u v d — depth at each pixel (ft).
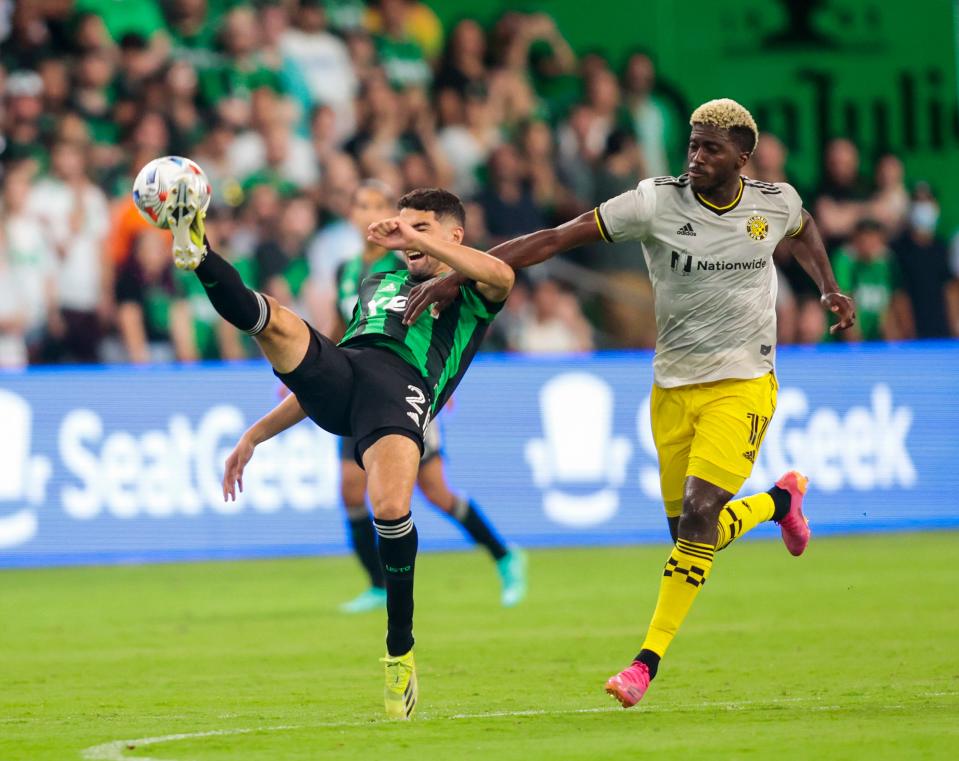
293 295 170.19
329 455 154.20
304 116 181.57
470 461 157.69
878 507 168.96
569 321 179.42
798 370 166.71
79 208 162.40
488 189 181.06
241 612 108.88
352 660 83.46
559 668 78.64
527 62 201.26
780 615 101.14
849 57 214.28
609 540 161.38
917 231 193.98
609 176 188.34
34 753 52.54
